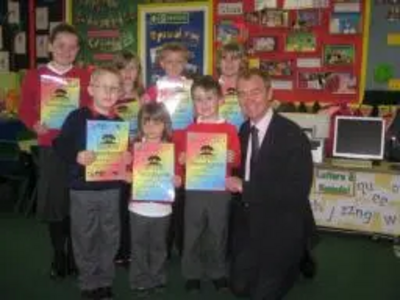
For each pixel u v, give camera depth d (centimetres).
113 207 306
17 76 592
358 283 350
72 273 353
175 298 321
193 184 302
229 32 541
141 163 304
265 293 259
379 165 431
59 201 331
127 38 593
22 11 633
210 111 306
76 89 326
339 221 439
